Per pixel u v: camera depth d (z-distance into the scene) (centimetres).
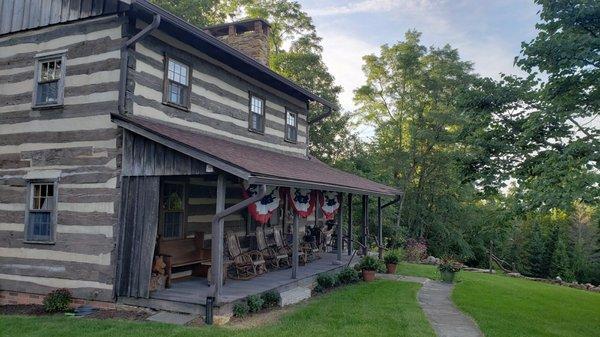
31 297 921
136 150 850
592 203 776
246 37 1479
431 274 1527
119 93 862
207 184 1161
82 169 894
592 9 857
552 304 1187
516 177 1003
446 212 3044
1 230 968
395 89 3112
